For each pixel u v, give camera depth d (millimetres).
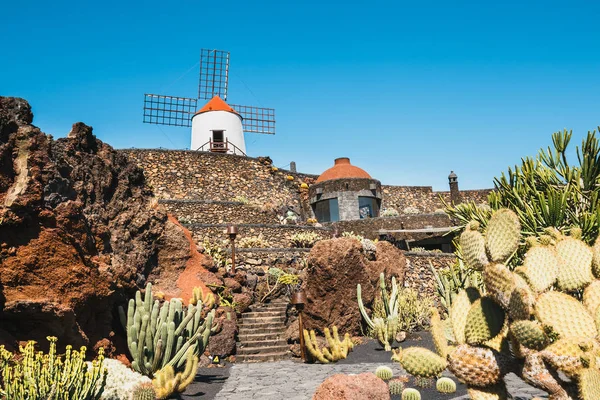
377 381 8109
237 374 12820
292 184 35656
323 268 16906
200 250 17188
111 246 13156
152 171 30828
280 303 18438
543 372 4434
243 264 20500
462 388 9977
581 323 4559
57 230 10305
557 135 16375
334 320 16656
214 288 16328
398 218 31000
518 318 4496
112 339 11312
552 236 6469
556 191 15422
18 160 10281
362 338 16594
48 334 9445
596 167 15508
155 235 15273
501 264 4742
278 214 30250
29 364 6766
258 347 15633
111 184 14023
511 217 4906
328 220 33625
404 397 8867
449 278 19547
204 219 26891
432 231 28922
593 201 14898
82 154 13203
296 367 13836
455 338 5105
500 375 4668
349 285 16953
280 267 21016
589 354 4285
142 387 8781
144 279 14320
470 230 5301
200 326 11797
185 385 9914
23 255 9680
